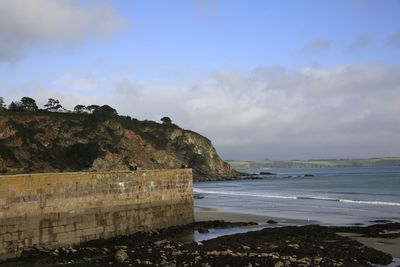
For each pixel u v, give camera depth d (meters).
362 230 32.69
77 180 25.14
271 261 20.58
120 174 28.30
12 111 124.06
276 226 36.22
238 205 57.69
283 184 126.44
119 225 27.83
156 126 183.25
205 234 31.33
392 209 49.28
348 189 89.88
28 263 21.09
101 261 21.75
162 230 31.08
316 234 30.22
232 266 20.02
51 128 119.12
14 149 103.25
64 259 21.92
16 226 21.62
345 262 21.55
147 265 20.69
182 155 181.25
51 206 23.47
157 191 31.61
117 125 136.88
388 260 22.34
